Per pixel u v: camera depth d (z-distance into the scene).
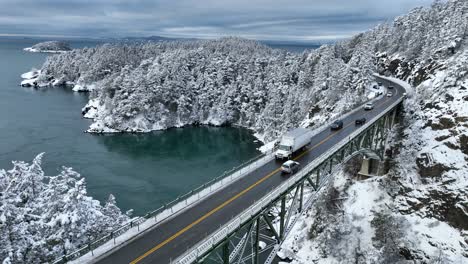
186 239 28.47
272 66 161.38
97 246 28.58
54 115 138.00
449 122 63.50
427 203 56.84
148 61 183.38
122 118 129.12
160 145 114.00
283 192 35.22
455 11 113.94
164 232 29.58
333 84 110.62
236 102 147.25
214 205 34.53
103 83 154.25
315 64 145.12
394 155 70.00
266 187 39.03
